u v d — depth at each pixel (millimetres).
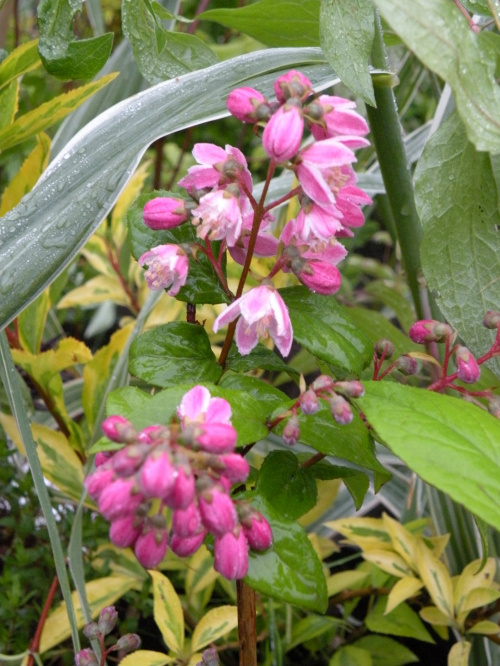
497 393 418
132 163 323
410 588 422
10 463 536
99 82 379
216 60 379
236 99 294
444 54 273
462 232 343
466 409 287
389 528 445
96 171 321
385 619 449
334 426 311
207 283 330
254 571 287
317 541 480
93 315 783
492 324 321
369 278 897
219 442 257
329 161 283
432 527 509
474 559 475
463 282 348
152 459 249
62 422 475
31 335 460
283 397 320
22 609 456
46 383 452
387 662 467
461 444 273
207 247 316
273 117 279
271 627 434
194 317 338
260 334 305
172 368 323
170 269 309
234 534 271
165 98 336
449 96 455
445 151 333
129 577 450
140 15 360
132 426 261
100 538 473
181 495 250
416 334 323
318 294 325
